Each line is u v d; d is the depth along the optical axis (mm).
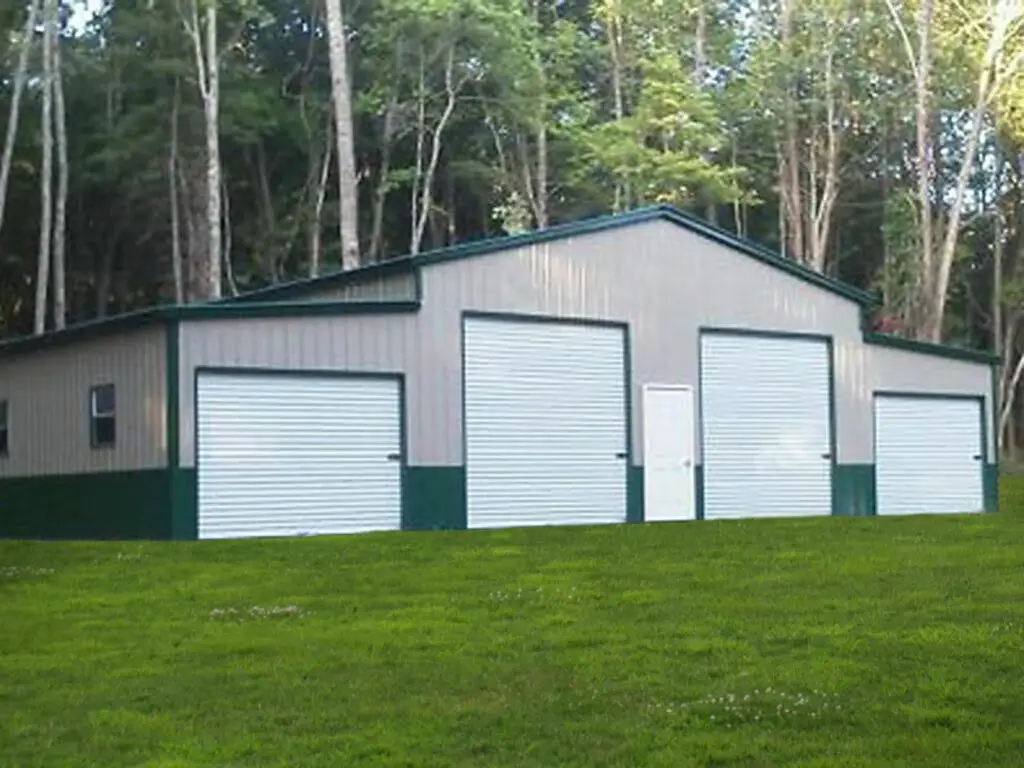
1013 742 7027
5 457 23719
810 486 26516
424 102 43031
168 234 45062
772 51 47656
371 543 17516
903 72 48188
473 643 10102
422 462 21609
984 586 12180
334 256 45344
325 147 44594
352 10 44000
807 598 11789
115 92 42625
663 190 43750
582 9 51125
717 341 25438
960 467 28859
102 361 21031
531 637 10281
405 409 21500
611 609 11547
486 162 46938
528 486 22781
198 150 42375
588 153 44219
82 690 8875
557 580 13438
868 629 10164
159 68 40094
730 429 25469
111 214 44344
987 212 52906
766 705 7926
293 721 7891
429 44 41562
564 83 46188
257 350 20141
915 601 11414
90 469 21344
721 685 8453
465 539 17922
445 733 7535
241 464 19938
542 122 43438
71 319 45281
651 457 24344
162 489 19641
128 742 7520
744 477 25594
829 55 46938
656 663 9172
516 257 22859
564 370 23375
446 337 21984
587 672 8945
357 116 43969
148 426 19984
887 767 6605
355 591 13102
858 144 51312
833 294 27109
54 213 42000
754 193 47562
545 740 7332
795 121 48625
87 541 19391
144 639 10719
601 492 23703
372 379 21188
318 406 20641
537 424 22969
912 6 46562
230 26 42219
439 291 21953
